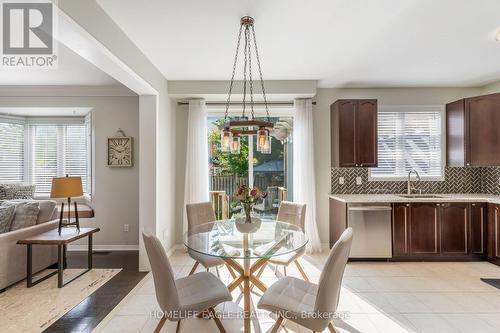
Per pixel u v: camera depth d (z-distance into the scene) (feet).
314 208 12.68
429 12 6.94
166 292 5.35
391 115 13.38
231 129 7.14
